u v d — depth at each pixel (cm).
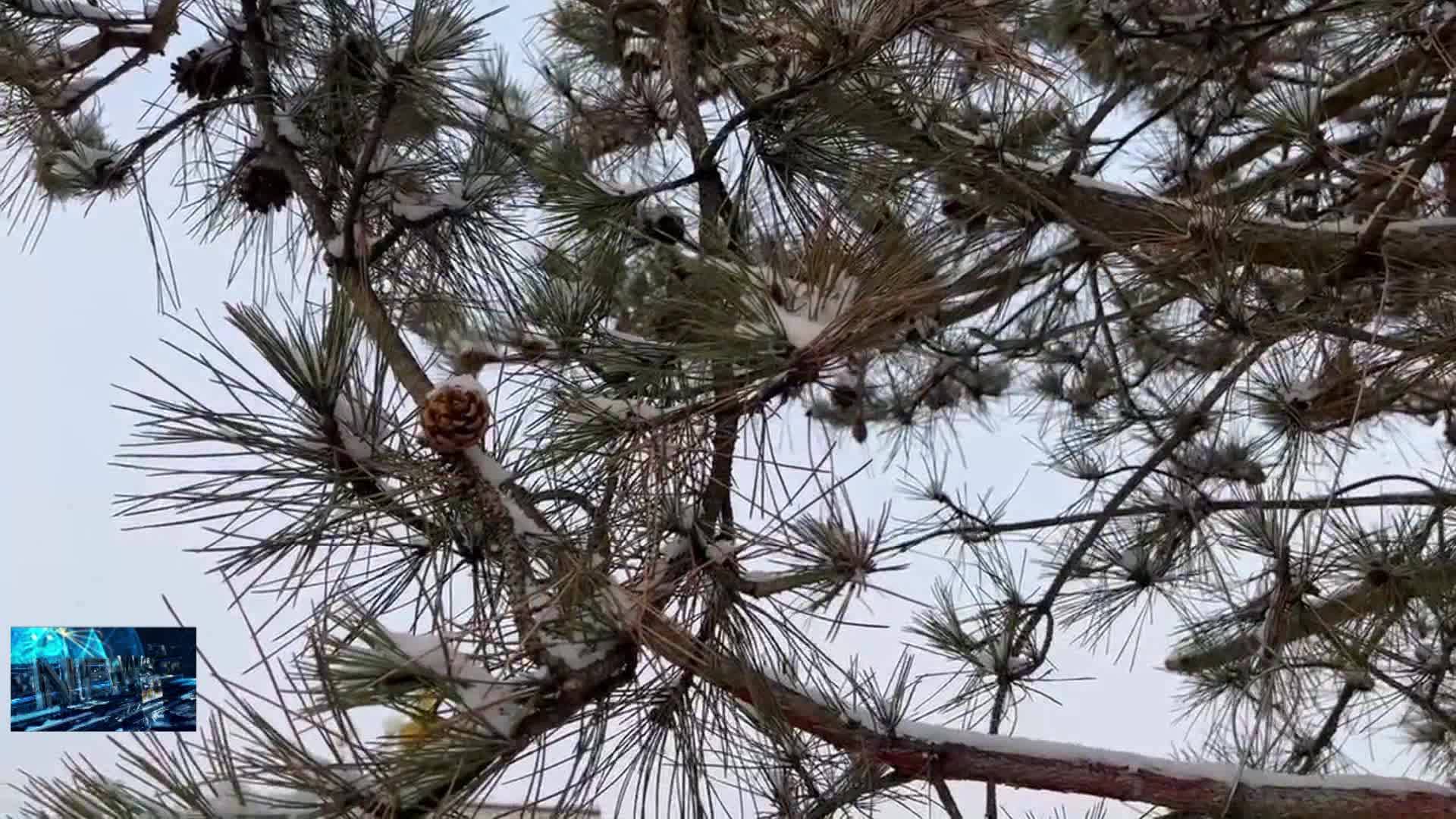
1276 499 208
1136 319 323
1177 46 302
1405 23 251
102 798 100
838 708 163
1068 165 271
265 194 200
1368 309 224
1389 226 229
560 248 200
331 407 122
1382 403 213
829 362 125
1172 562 285
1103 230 280
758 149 188
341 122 186
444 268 199
